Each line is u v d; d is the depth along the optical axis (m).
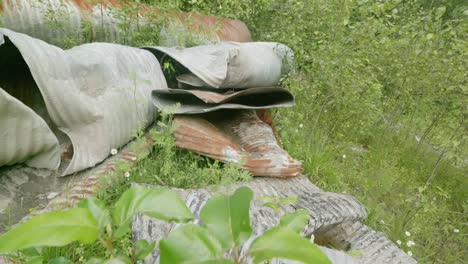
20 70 2.95
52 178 2.56
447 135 5.12
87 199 0.64
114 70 2.86
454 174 4.64
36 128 2.33
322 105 4.48
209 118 3.50
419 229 3.32
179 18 4.46
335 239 2.71
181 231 0.52
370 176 4.02
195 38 4.29
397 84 5.09
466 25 4.20
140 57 3.25
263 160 2.96
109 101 2.74
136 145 2.65
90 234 0.57
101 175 2.44
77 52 2.71
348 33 4.73
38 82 2.31
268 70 3.98
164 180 2.69
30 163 2.55
